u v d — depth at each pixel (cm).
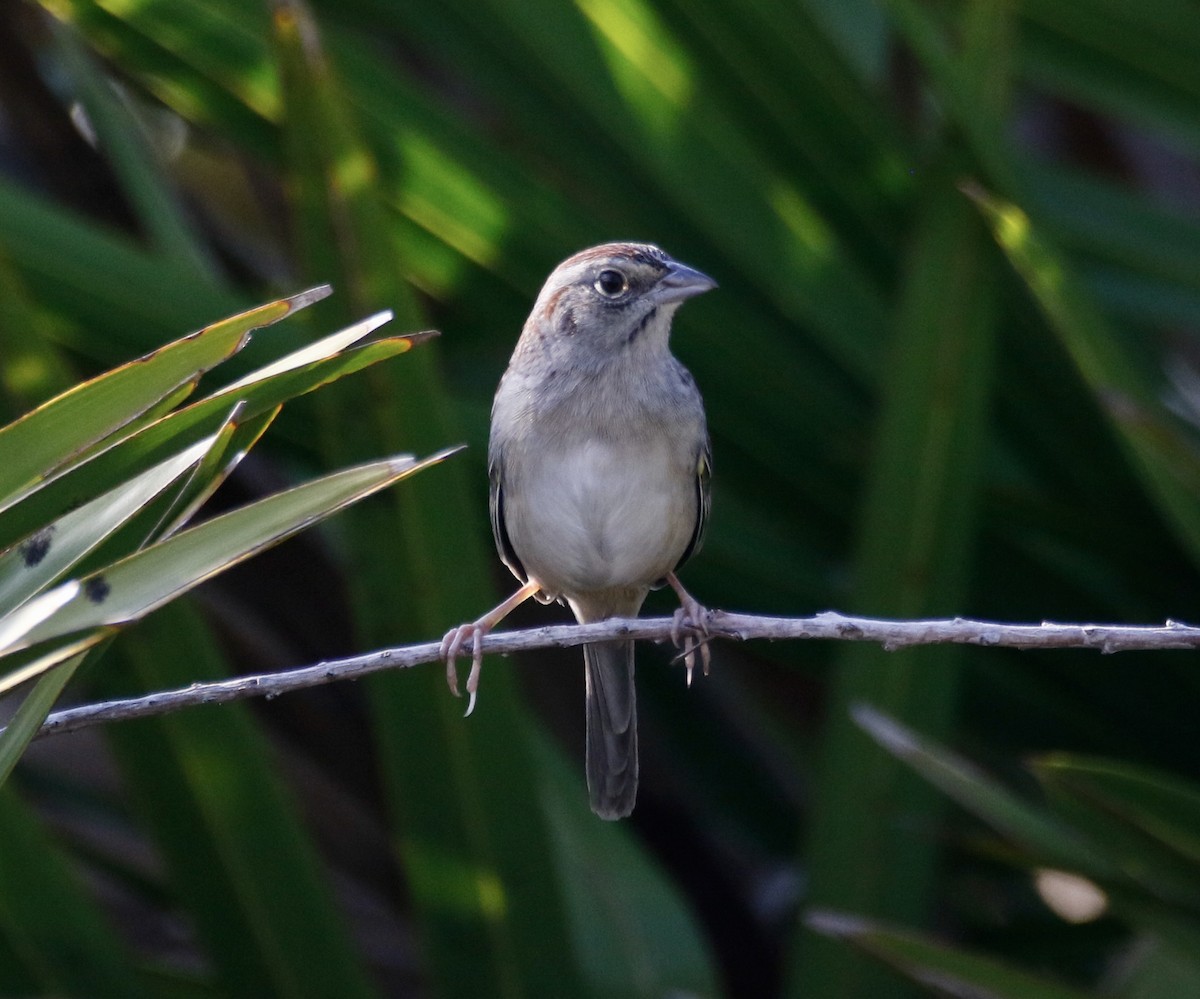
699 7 840
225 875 716
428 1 879
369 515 689
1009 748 952
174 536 383
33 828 671
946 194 782
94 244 812
